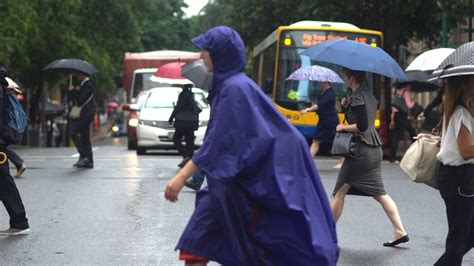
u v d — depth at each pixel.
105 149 31.80
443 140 7.76
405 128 24.69
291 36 27.41
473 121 7.64
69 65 19.45
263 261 5.90
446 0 32.75
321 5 34.75
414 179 8.20
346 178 10.20
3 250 9.96
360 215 12.97
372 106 10.05
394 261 9.64
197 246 6.04
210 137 5.83
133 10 51.50
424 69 23.92
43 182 16.81
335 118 18.36
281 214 5.85
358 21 35.62
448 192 7.81
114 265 9.22
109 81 53.88
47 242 10.48
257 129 5.77
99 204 13.74
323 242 5.80
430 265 9.42
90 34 49.50
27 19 36.97
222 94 5.87
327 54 10.29
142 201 14.11
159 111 26.05
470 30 28.62
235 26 40.34
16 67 40.75
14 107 10.64
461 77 7.62
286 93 27.31
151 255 9.77
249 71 54.84
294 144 5.85
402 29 35.28
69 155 25.88
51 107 63.47
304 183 5.84
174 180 5.89
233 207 5.92
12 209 10.89
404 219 12.68
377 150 10.16
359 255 9.96
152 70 36.69
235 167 5.75
